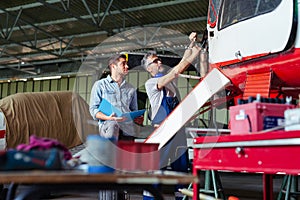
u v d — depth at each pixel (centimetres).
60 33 1269
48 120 501
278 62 234
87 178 102
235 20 260
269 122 168
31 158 110
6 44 1408
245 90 254
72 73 1595
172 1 963
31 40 1344
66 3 1008
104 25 1160
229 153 180
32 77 1723
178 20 1107
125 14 1046
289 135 148
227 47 265
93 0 987
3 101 502
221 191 304
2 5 1045
